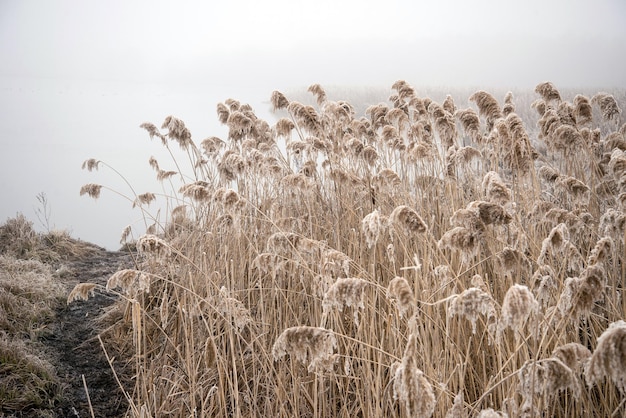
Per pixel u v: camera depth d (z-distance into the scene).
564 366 1.96
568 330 3.11
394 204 4.69
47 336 5.37
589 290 2.20
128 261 8.10
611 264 3.46
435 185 4.94
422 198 4.93
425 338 2.69
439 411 2.65
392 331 3.03
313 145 5.19
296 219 4.59
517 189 4.24
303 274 4.23
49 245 8.24
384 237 4.25
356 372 3.63
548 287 2.60
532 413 2.03
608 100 5.12
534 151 4.89
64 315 5.92
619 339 1.61
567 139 4.37
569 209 4.81
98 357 4.99
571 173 5.09
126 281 3.06
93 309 6.09
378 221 2.46
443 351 3.05
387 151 5.93
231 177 5.12
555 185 4.71
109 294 6.52
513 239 3.42
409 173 5.47
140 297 5.14
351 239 4.33
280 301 4.05
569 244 2.98
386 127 5.27
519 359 2.78
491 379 2.64
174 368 4.23
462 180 5.16
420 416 1.82
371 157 4.83
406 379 1.83
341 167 5.31
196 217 5.57
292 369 3.32
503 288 3.15
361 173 5.57
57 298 6.27
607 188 4.67
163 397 3.94
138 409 3.46
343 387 3.64
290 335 2.13
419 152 4.71
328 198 5.36
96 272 7.50
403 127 5.68
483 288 2.71
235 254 4.81
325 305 2.23
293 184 4.50
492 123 5.29
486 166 5.33
